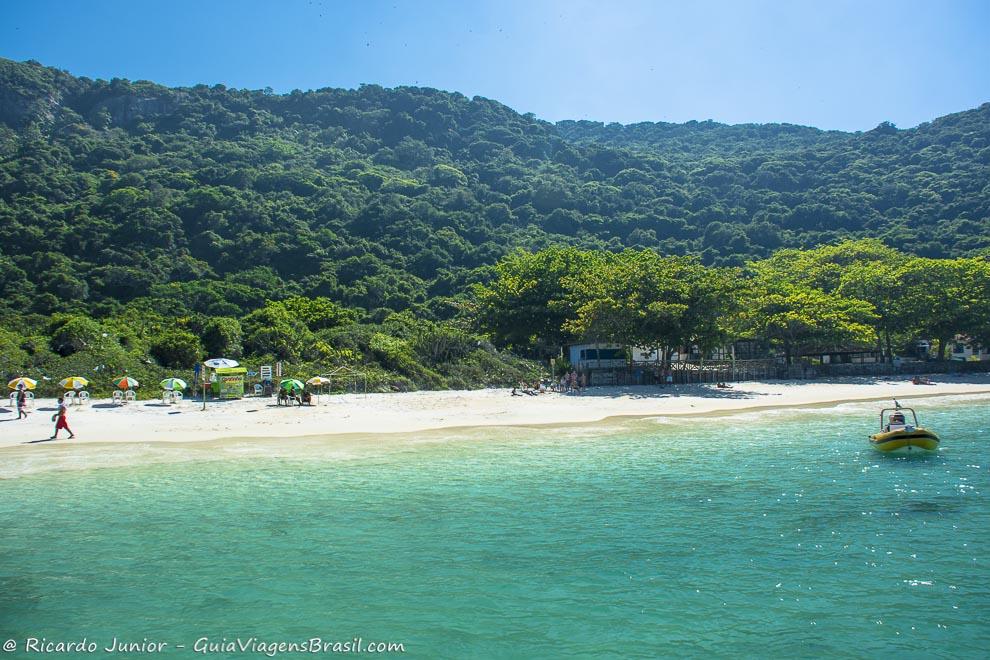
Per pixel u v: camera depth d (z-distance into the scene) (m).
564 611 12.68
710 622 12.27
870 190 143.25
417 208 125.44
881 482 21.97
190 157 141.62
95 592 13.50
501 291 69.88
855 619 12.36
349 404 42.56
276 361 52.44
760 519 17.92
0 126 145.25
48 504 19.34
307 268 99.50
